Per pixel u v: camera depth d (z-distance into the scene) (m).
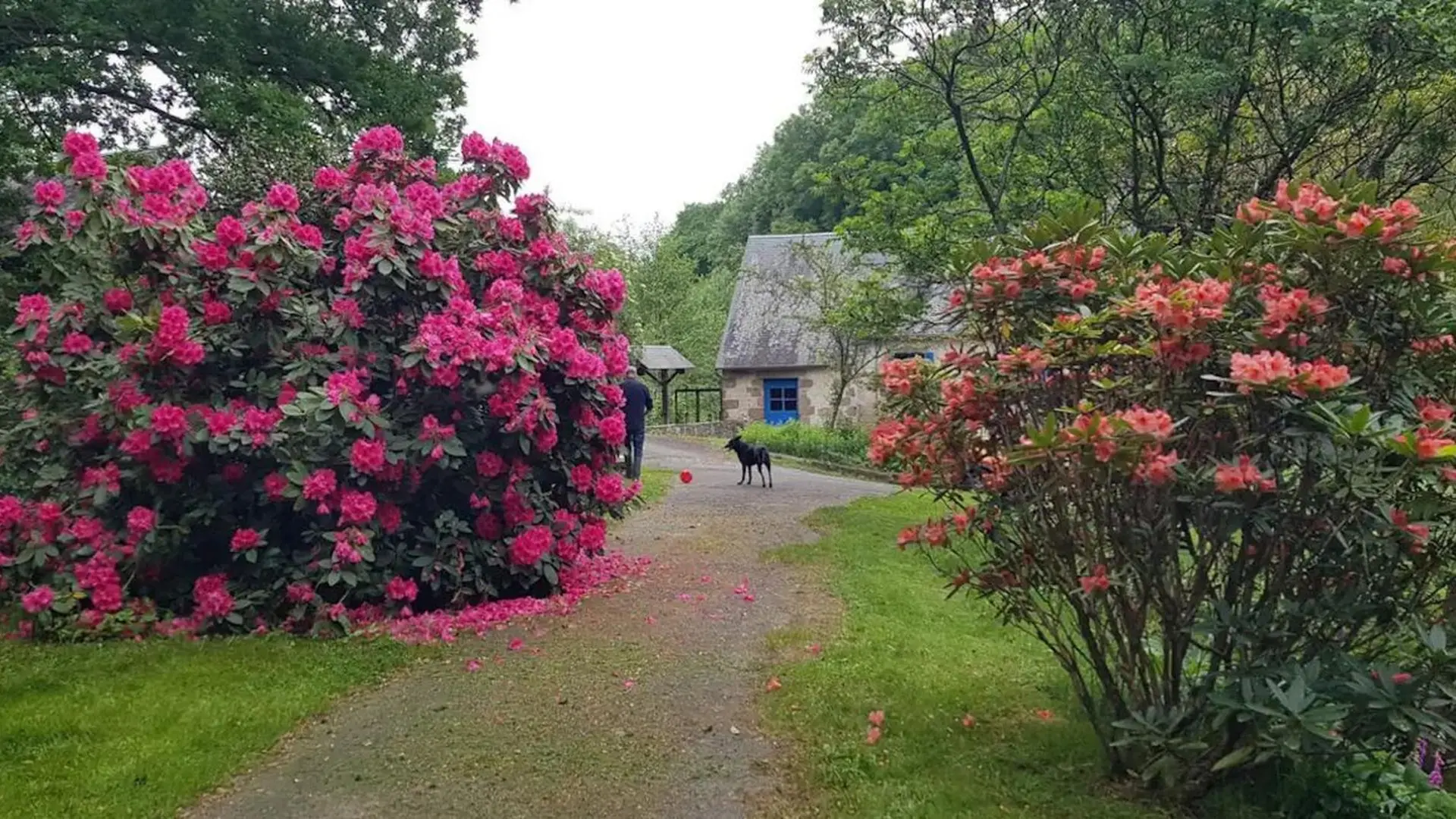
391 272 5.40
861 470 15.15
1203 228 9.39
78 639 4.88
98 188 5.12
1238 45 8.93
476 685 4.40
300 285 5.73
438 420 5.61
